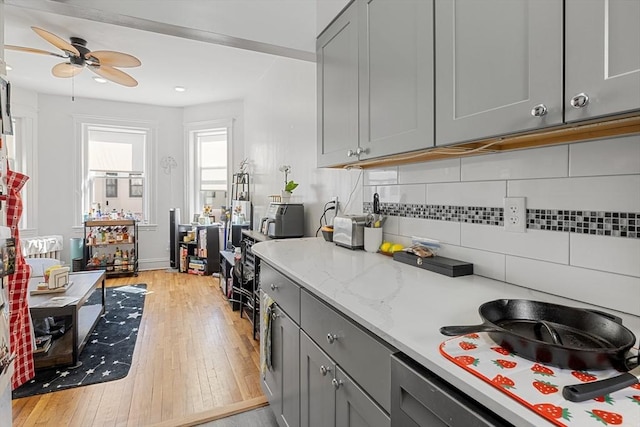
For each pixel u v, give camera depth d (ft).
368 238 6.07
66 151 16.72
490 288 3.80
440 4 3.65
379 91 4.74
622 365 1.94
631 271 2.94
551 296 3.51
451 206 4.84
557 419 1.58
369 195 6.84
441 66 3.64
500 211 4.10
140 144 18.48
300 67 10.22
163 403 6.57
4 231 4.02
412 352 2.37
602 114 2.28
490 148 3.87
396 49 4.38
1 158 4.20
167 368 7.91
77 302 8.09
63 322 9.58
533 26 2.71
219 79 14.42
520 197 3.86
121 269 16.98
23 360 6.27
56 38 8.93
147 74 13.79
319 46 6.76
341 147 5.82
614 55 2.21
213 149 18.86
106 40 10.75
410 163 5.59
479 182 4.39
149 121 18.31
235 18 6.56
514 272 3.94
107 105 17.47
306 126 9.86
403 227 5.84
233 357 8.46
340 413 3.44
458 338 2.51
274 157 12.61
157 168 18.58
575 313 2.66
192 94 16.55
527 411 1.66
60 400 6.63
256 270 9.57
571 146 3.36
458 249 4.72
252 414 6.29
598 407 1.65
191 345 9.13
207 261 17.34
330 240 7.28
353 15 5.41
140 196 18.57
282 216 9.35
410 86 4.13
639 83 2.09
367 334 2.97
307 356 4.25
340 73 5.85
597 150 3.16
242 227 14.60
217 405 6.53
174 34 6.54
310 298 4.15
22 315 6.16
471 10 3.28
